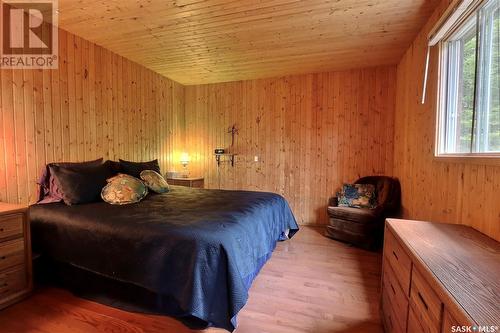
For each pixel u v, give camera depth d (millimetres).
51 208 2426
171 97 4828
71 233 2154
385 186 3684
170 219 2117
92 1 2338
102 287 2125
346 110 4281
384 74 4070
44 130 2807
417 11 2424
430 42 2268
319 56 3650
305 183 4559
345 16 2549
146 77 4203
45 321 1856
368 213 3307
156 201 2840
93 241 2057
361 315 1971
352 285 2412
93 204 2629
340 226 3566
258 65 4047
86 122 3244
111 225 2031
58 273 2299
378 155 4156
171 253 1804
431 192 2367
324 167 4441
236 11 2482
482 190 1552
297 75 4504
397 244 1526
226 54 3615
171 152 4859
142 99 4133
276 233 3002
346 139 4305
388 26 2730
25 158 2652
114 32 2973
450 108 2164
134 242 1912
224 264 1753
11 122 2543
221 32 2930
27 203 2666
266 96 4711
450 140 2174
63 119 2984
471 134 1752
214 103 5059
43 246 2291
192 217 2176
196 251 1737
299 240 3643
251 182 4887
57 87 2914
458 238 1446
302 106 4508
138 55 3678
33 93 2701
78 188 2646
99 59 3375
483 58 1680
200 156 5199
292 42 3186
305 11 2471
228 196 3150
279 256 3068
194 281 1681
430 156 2389
